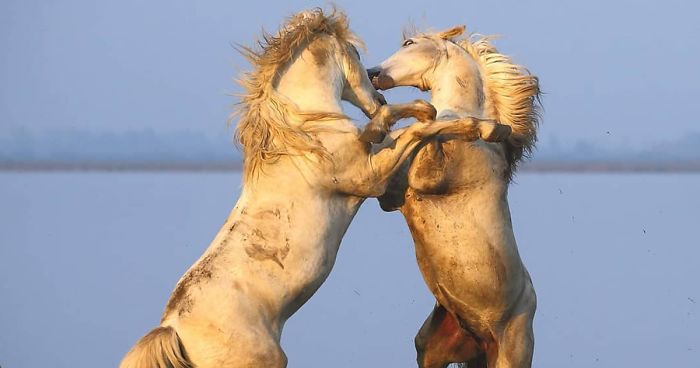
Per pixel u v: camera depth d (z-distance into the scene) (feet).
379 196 38.27
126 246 81.61
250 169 37.11
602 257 75.92
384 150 37.70
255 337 35.01
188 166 411.95
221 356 34.60
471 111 40.01
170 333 34.24
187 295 34.94
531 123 40.57
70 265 73.56
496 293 39.73
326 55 38.09
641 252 77.97
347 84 38.91
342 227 37.93
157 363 33.94
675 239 84.89
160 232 89.56
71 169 337.93
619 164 407.44
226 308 34.83
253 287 35.50
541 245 80.94
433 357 42.68
